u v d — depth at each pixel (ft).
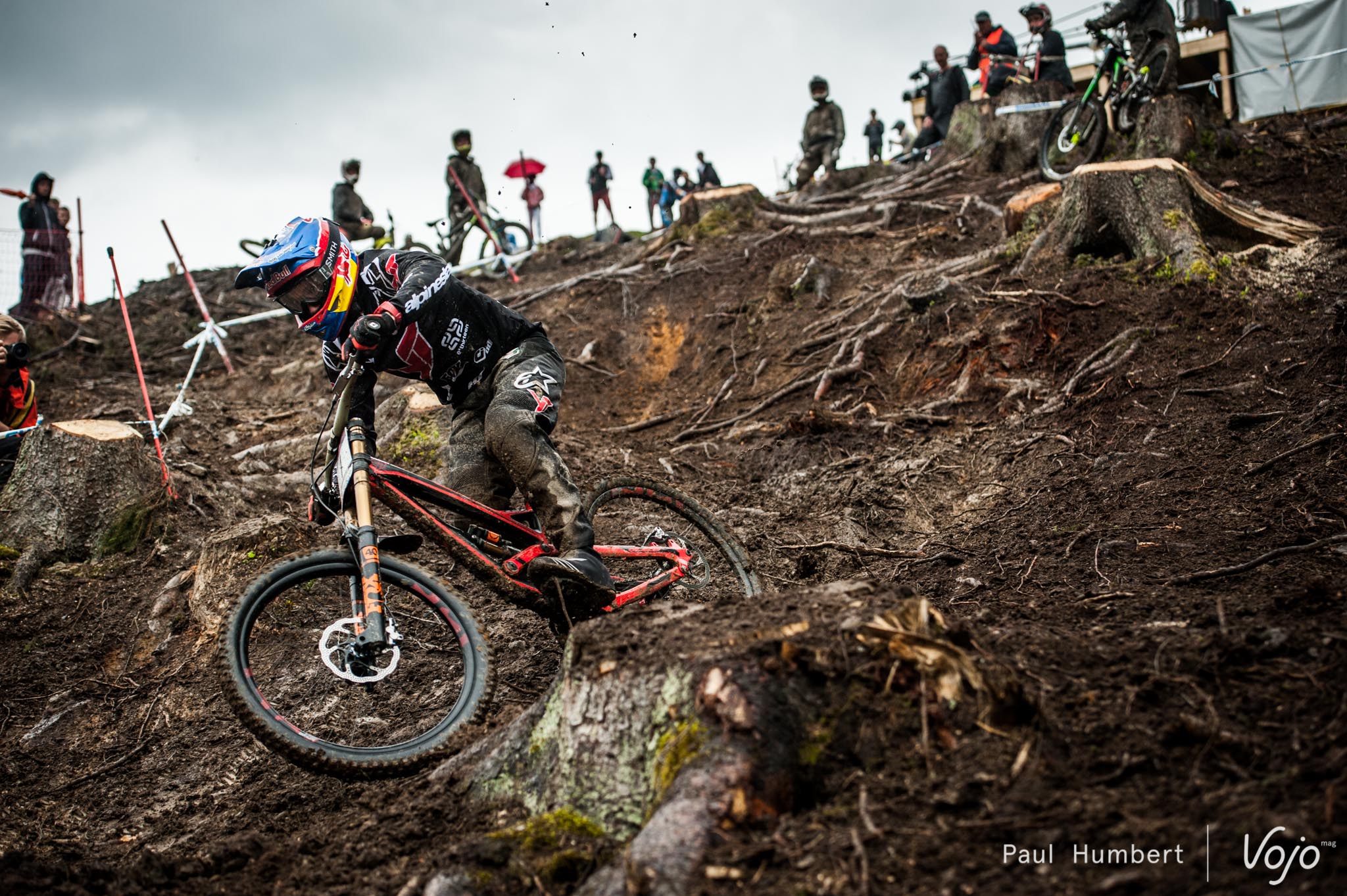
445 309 11.50
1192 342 19.04
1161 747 7.44
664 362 27.61
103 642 15.72
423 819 9.14
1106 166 22.38
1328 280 19.88
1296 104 40.29
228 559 15.56
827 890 6.45
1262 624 9.37
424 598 10.82
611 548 13.00
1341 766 6.77
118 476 18.38
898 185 35.94
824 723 7.73
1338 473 13.76
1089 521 14.62
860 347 22.67
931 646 7.97
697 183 53.42
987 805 7.04
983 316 21.68
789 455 19.93
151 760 12.63
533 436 11.60
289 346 33.40
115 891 8.80
